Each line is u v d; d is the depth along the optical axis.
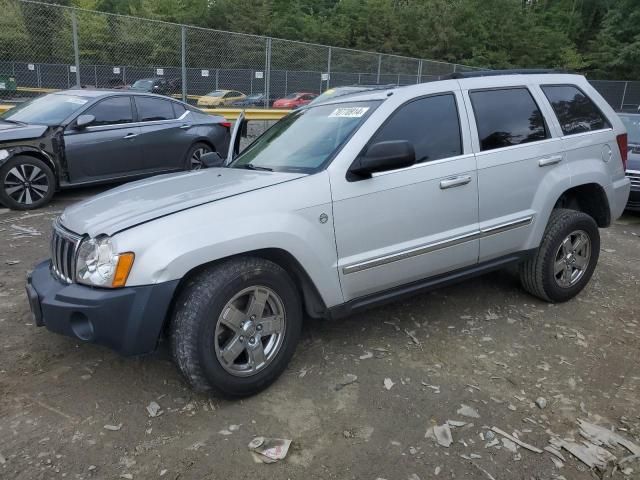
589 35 47.38
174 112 9.20
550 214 4.34
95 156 7.98
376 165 3.24
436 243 3.67
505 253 4.14
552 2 49.34
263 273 3.02
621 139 4.87
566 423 2.95
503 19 43.09
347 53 17.14
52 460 2.58
